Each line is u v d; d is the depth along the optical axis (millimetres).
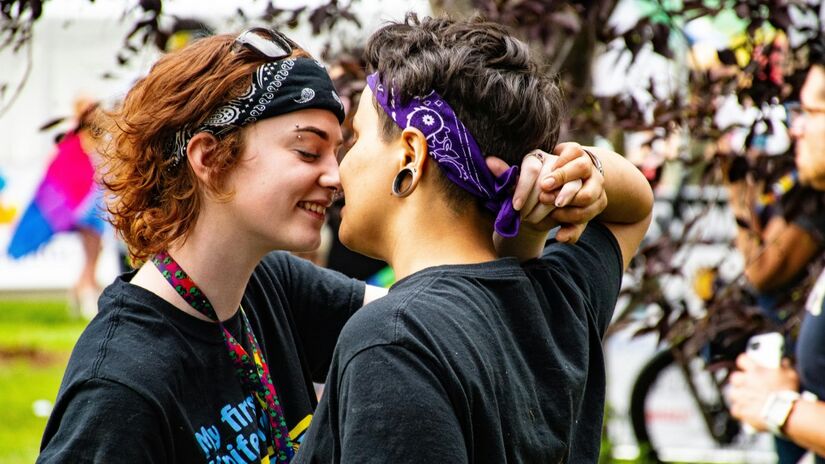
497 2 4680
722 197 6352
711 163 5074
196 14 4855
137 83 2779
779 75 4891
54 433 2494
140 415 2469
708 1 5371
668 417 9508
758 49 4867
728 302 5316
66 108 14609
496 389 2273
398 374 2170
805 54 4922
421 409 2141
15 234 16500
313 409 3068
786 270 5449
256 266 3057
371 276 7531
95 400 2449
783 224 5391
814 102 4809
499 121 2463
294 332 3107
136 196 2715
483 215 2520
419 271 2414
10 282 17469
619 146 5398
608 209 2863
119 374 2484
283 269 3164
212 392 2666
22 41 4215
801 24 5000
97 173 2902
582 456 2605
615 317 6781
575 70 5230
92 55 13961
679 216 6223
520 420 2318
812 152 4836
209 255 2703
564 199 2398
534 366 2424
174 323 2639
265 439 2740
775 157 4984
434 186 2463
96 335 2580
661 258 5273
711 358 5707
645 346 11188
